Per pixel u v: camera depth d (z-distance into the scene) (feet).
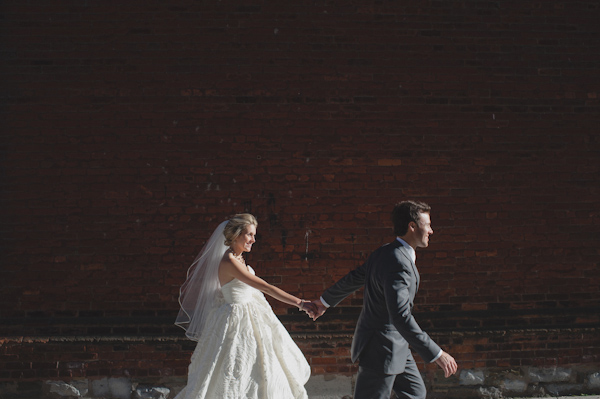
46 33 18.79
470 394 18.69
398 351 12.30
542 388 18.86
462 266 19.25
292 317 18.81
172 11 18.99
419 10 19.54
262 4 19.16
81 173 18.66
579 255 19.56
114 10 18.93
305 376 14.94
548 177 19.62
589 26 19.93
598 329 19.06
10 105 18.63
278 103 19.07
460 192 19.38
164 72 18.92
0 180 18.54
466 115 19.49
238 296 14.34
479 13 19.67
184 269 18.69
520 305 19.31
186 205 18.78
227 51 19.03
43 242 18.47
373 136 19.24
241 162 18.93
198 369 13.83
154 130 18.83
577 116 19.75
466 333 18.62
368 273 12.71
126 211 18.67
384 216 19.13
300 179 19.02
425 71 19.47
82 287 18.45
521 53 19.70
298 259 18.86
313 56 19.20
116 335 18.24
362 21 19.36
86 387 17.99
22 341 17.90
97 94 18.80
